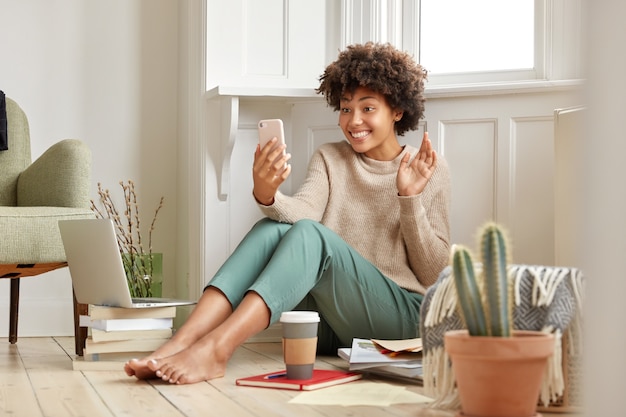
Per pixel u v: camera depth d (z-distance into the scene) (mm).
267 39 3400
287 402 1903
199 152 3410
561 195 2553
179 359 2188
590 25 921
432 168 2703
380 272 2641
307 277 2418
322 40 3443
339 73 2881
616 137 895
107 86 3822
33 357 2822
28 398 1992
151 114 3863
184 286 3719
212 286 2396
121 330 2471
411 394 1986
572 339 1680
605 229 900
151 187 3865
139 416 1763
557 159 2580
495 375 1436
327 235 2516
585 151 924
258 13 3395
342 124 2908
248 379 2158
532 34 3223
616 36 896
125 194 3684
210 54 3352
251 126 3375
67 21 3775
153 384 2178
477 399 1459
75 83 3785
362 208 2898
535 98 3018
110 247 2400
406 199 2672
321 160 2967
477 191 3102
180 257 3811
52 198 3000
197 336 2316
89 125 3801
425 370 1795
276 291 2330
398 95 2889
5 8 3705
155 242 3863
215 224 3348
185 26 3715
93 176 3805
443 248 2742
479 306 1450
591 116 916
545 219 3010
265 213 2656
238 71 3371
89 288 2584
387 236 2850
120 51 3838
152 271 3326
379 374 2279
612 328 893
